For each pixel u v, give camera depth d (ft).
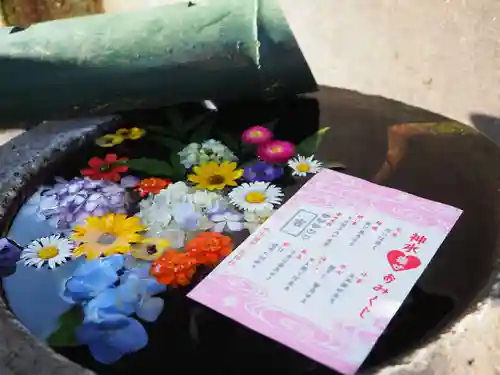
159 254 0.90
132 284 0.85
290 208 0.98
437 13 1.63
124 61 1.21
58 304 0.83
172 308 0.82
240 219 0.96
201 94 1.26
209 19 1.24
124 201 1.02
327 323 0.78
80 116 1.26
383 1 1.69
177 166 1.11
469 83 1.60
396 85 1.67
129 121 1.26
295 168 1.09
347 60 1.74
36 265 0.90
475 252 0.89
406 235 0.92
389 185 1.04
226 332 0.78
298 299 0.82
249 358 0.75
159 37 1.22
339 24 1.76
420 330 0.78
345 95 1.34
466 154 1.12
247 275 0.85
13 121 1.26
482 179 1.05
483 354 0.77
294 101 1.32
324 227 0.94
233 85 1.25
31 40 1.22
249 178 1.07
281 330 0.78
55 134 1.22
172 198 1.02
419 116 1.25
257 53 1.22
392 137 1.18
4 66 1.20
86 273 0.88
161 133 1.21
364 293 0.82
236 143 1.18
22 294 0.85
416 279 0.85
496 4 1.54
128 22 1.24
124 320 0.80
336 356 0.74
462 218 0.95
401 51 1.68
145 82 1.22
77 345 0.77
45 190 1.06
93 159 1.14
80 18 1.26
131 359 0.76
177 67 1.22
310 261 0.87
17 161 1.13
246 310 0.81
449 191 1.02
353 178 1.06
